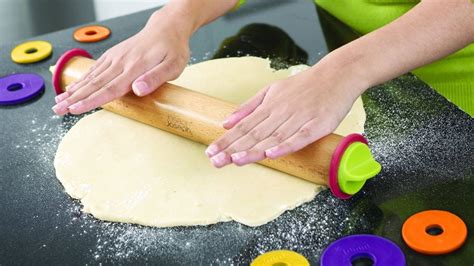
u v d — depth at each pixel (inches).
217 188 31.3
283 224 29.3
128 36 45.8
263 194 30.7
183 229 29.5
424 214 28.4
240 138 30.0
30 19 73.4
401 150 32.9
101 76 36.5
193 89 38.8
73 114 37.2
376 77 32.1
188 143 34.7
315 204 30.3
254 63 40.9
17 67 43.5
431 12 33.1
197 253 28.2
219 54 42.9
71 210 31.2
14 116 38.7
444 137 33.4
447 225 27.7
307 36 44.1
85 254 28.6
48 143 36.1
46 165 34.4
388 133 34.2
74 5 74.5
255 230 29.2
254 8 48.3
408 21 33.2
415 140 33.5
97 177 32.7
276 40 43.9
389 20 42.6
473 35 33.0
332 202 30.3
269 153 29.1
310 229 29.0
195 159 33.4
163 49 37.1
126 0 74.2
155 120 35.3
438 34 32.8
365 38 33.1
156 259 28.0
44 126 37.6
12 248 29.2
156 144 34.8
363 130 34.6
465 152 32.3
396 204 29.8
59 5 73.9
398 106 36.2
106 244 29.0
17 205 31.8
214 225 29.6
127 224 30.1
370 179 31.3
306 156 30.3
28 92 40.3
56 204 31.6
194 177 32.1
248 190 31.0
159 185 31.8
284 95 31.2
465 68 40.1
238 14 47.6
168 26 38.8
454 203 29.4
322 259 26.9
